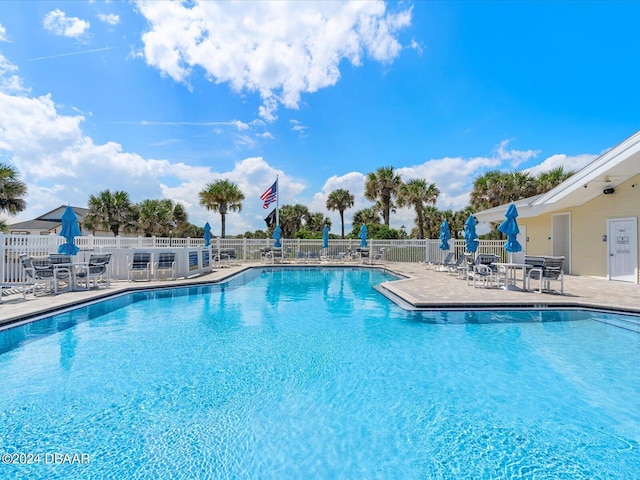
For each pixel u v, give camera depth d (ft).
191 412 11.84
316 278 51.57
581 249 48.14
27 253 36.50
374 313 27.22
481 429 10.88
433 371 15.57
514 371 15.55
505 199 88.17
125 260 41.78
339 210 140.05
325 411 12.00
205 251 52.42
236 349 18.51
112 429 10.77
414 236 138.62
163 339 20.27
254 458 9.42
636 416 11.67
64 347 18.65
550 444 10.08
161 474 8.75
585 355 17.54
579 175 42.55
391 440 10.28
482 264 38.99
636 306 25.86
